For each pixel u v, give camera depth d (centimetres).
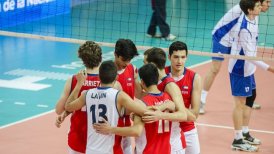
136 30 3884
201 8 4619
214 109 2502
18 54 3322
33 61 3186
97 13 4316
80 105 1438
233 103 2583
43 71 3005
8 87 2722
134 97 1591
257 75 2991
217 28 2375
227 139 2164
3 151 1997
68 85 1490
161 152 1430
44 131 2195
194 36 3784
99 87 1420
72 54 3353
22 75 2927
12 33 2336
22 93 2642
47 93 2652
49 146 2052
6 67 3056
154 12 3666
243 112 2102
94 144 1426
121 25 4025
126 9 4478
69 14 4247
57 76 2920
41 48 3462
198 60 3250
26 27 3850
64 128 2230
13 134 2158
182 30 3944
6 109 2431
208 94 2700
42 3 4100
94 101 1409
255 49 2059
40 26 3900
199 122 2342
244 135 2117
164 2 3647
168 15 4378
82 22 4047
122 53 1496
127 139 1539
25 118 2333
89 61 1478
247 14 2020
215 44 2386
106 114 1400
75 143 1506
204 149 2066
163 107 1395
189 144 1650
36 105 2492
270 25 4212
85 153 1492
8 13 3834
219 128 2278
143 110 1367
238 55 2014
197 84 1586
